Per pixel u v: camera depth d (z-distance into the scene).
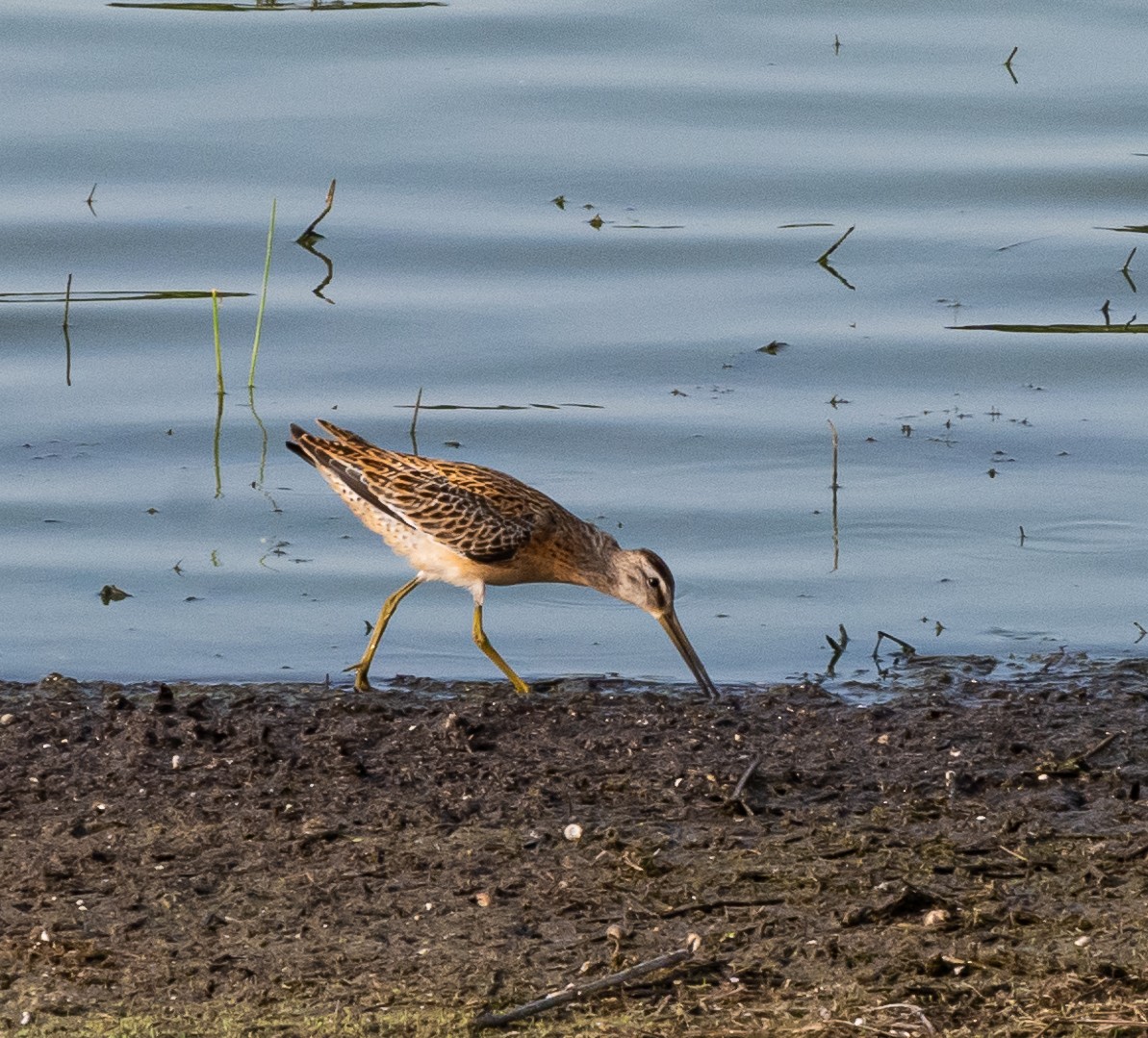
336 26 24.14
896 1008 8.48
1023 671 13.17
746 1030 8.35
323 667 13.38
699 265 19.83
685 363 18.08
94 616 14.02
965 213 20.88
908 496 15.78
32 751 11.54
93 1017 8.50
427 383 17.70
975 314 18.94
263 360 18.09
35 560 14.77
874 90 22.95
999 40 24.12
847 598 14.40
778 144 21.98
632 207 20.83
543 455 16.48
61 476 16.00
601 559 13.38
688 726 12.07
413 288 19.38
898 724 12.11
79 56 23.27
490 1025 8.40
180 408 17.20
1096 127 22.19
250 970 8.90
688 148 21.92
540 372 17.88
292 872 9.91
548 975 8.86
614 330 18.58
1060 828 10.44
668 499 15.77
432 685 12.98
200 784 11.07
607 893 9.64
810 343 18.41
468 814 10.66
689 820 10.59
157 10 24.45
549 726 12.07
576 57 23.78
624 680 13.14
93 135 21.70
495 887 9.71
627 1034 8.33
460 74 23.17
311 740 11.75
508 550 13.17
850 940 9.16
